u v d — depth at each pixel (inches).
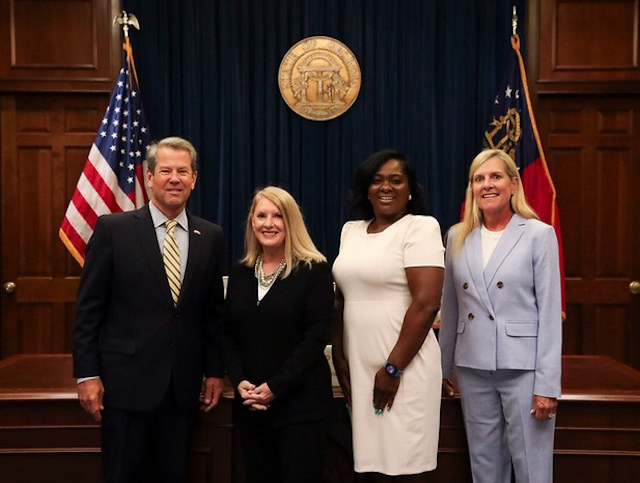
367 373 76.1
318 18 159.3
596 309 163.8
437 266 73.8
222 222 160.7
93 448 86.6
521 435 76.7
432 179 160.7
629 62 158.2
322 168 161.8
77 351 75.6
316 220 162.1
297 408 74.0
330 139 161.5
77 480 86.5
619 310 163.5
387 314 75.1
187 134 160.4
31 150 162.2
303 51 159.2
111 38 158.1
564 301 154.2
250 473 77.0
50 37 158.1
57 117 161.6
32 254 163.3
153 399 75.3
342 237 81.9
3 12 157.2
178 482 78.4
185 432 78.9
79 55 158.7
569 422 85.9
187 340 78.0
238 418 77.7
